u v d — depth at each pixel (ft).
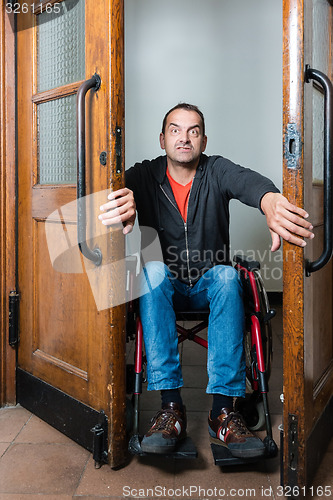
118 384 4.87
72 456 5.23
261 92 13.11
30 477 4.79
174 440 4.69
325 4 5.15
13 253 6.62
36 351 6.33
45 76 5.99
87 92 4.96
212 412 5.30
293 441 4.26
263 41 12.98
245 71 13.10
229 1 12.96
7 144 6.50
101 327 4.95
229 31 13.02
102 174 4.79
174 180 6.04
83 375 5.35
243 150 13.30
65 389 5.70
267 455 4.75
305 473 4.26
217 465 4.88
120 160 4.69
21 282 6.60
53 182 5.93
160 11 13.10
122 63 4.63
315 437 4.72
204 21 13.05
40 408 6.19
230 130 13.28
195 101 13.25
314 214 4.67
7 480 4.73
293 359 4.18
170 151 5.82
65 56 5.53
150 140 13.46
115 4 4.52
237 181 5.46
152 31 13.17
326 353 5.46
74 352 5.55
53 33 5.77
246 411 5.77
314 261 4.30
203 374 7.98
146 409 6.52
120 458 4.93
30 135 6.22
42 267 6.13
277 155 13.25
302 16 3.92
